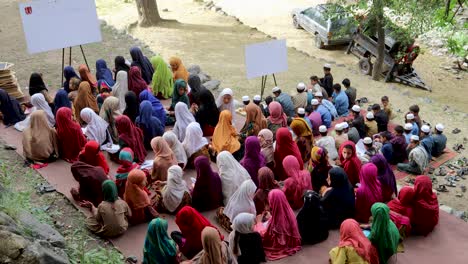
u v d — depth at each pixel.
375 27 17.72
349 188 8.58
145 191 9.04
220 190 8.95
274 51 12.20
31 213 8.05
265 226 8.29
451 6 20.70
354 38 19.02
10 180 9.12
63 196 9.10
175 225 8.60
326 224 8.30
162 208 8.87
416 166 10.73
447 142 12.42
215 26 22.16
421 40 21.50
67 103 11.49
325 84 13.77
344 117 12.96
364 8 16.98
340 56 20.17
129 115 11.16
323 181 9.45
